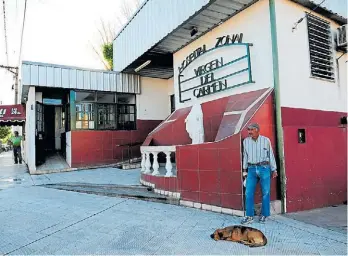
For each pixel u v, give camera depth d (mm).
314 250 3676
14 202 6328
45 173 11062
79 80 11828
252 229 4008
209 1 6238
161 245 3885
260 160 4887
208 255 3535
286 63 6031
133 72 12430
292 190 5797
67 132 12375
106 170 11281
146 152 7770
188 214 5426
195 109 7145
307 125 6285
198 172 5934
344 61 7641
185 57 8648
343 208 6145
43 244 3957
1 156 25312
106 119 12523
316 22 6906
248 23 6504
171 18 7703
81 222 4918
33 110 11328
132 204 6207
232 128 5672
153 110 13477
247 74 6434
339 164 6805
